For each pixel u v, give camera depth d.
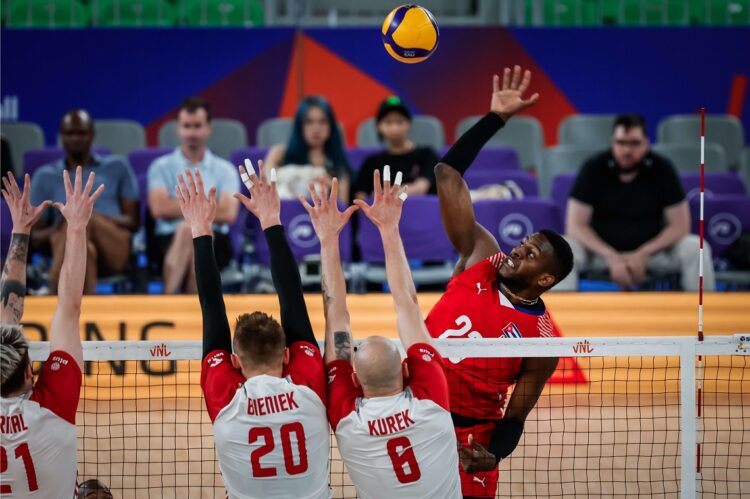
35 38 35.56
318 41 36.19
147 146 36.25
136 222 27.67
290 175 27.53
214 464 19.31
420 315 13.25
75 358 12.82
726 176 31.05
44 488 12.45
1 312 13.44
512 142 35.62
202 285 13.33
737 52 36.78
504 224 27.06
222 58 36.06
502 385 14.75
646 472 19.05
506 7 40.34
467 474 14.27
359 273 27.17
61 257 25.81
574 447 19.36
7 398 12.23
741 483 18.33
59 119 35.84
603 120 35.41
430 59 36.47
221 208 27.36
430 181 28.69
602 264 27.94
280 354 12.48
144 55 35.88
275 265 13.42
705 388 23.11
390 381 12.29
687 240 27.19
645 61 36.81
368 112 36.56
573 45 36.66
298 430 12.22
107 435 20.78
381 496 12.52
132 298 24.39
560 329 24.73
